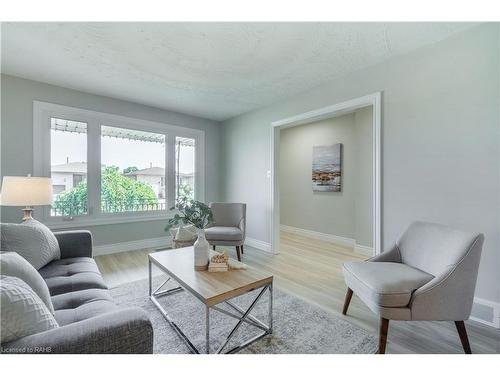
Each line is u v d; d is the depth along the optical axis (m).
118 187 3.70
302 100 3.29
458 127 1.97
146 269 2.89
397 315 1.40
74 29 1.99
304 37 2.06
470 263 1.41
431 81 2.11
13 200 2.15
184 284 1.56
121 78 2.92
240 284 1.54
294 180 5.18
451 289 1.40
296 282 2.57
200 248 1.79
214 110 4.14
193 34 2.04
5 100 2.84
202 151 4.60
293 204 5.20
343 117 4.32
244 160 4.28
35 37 2.10
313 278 2.68
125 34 2.05
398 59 2.32
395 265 1.76
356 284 1.65
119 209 3.70
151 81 2.99
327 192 4.55
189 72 2.73
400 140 2.30
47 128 3.11
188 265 1.88
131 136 3.82
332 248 3.98
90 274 1.70
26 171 2.97
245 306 2.04
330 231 4.50
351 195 4.19
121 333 0.83
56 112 3.16
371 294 1.47
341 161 4.33
